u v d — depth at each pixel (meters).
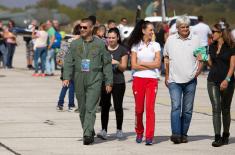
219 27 16.03
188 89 16.38
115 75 16.83
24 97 26.38
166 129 18.53
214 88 16.03
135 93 16.38
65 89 22.25
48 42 36.47
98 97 16.14
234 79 16.16
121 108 17.03
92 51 16.06
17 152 15.10
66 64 16.33
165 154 15.05
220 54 15.96
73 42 16.25
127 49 16.92
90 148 15.68
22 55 58.62
